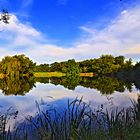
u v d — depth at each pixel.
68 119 7.25
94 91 39.03
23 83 85.25
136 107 10.75
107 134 7.75
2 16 10.34
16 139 7.46
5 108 18.16
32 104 21.42
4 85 74.50
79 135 6.94
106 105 14.23
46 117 7.29
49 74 168.75
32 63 153.50
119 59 163.88
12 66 131.62
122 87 48.88
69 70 162.88
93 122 8.05
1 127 7.28
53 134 7.05
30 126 8.16
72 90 43.44
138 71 88.69
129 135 7.51
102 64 166.38
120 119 8.77
